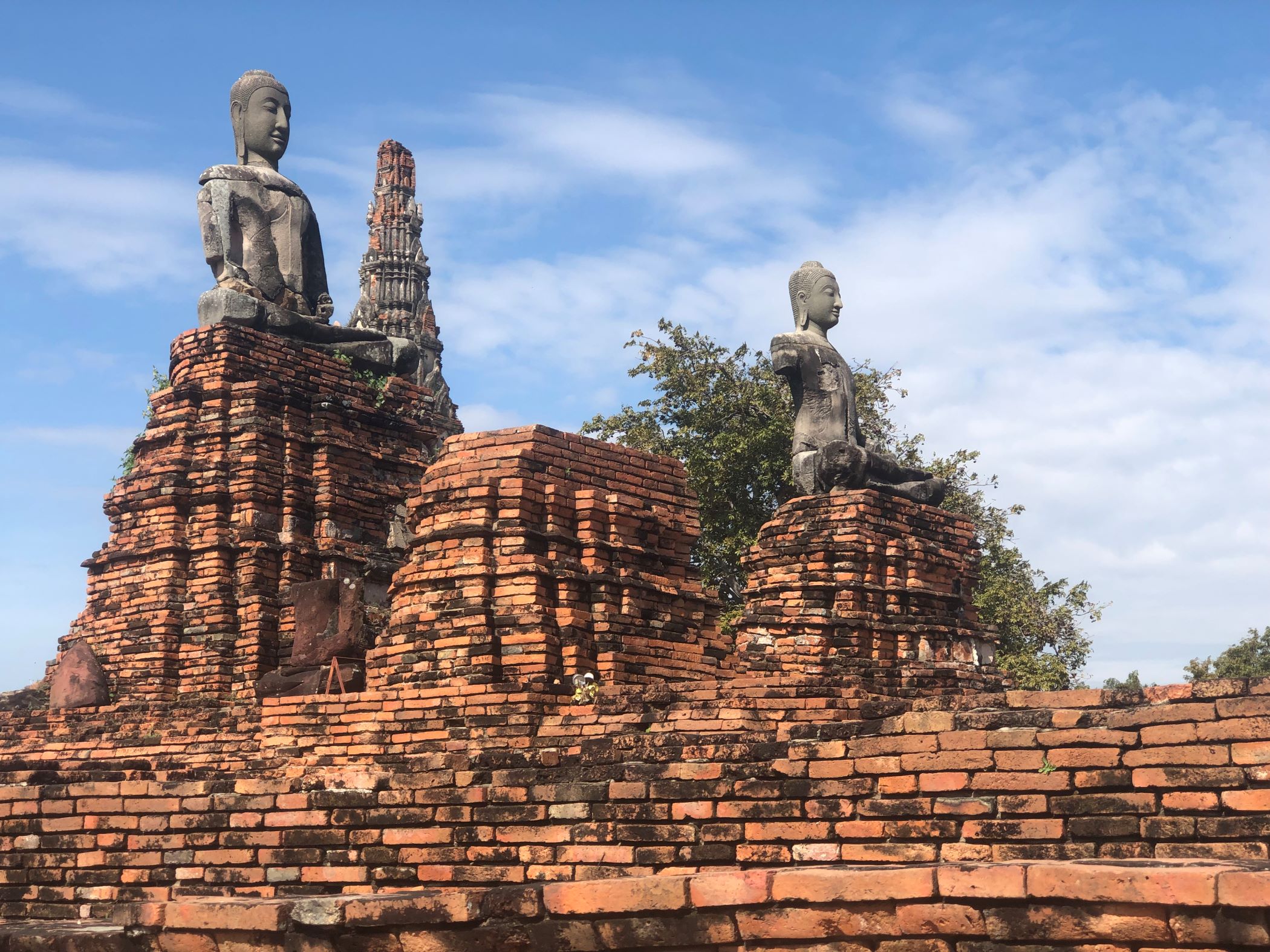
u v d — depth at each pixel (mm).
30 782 15031
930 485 28062
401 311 57625
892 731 11891
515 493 17781
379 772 13750
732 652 23938
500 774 13227
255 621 22000
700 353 38406
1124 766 10820
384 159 59688
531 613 17297
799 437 27984
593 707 16656
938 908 7531
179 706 21656
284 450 23250
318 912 8633
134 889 14148
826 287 28891
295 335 24359
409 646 17734
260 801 13984
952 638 26562
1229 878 6922
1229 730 10508
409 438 25031
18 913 14477
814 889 7777
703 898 7980
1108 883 7180
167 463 22906
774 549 26484
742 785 12258
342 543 23141
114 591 23047
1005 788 11172
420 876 13203
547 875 12719
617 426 38875
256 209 24625
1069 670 38062
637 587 18359
